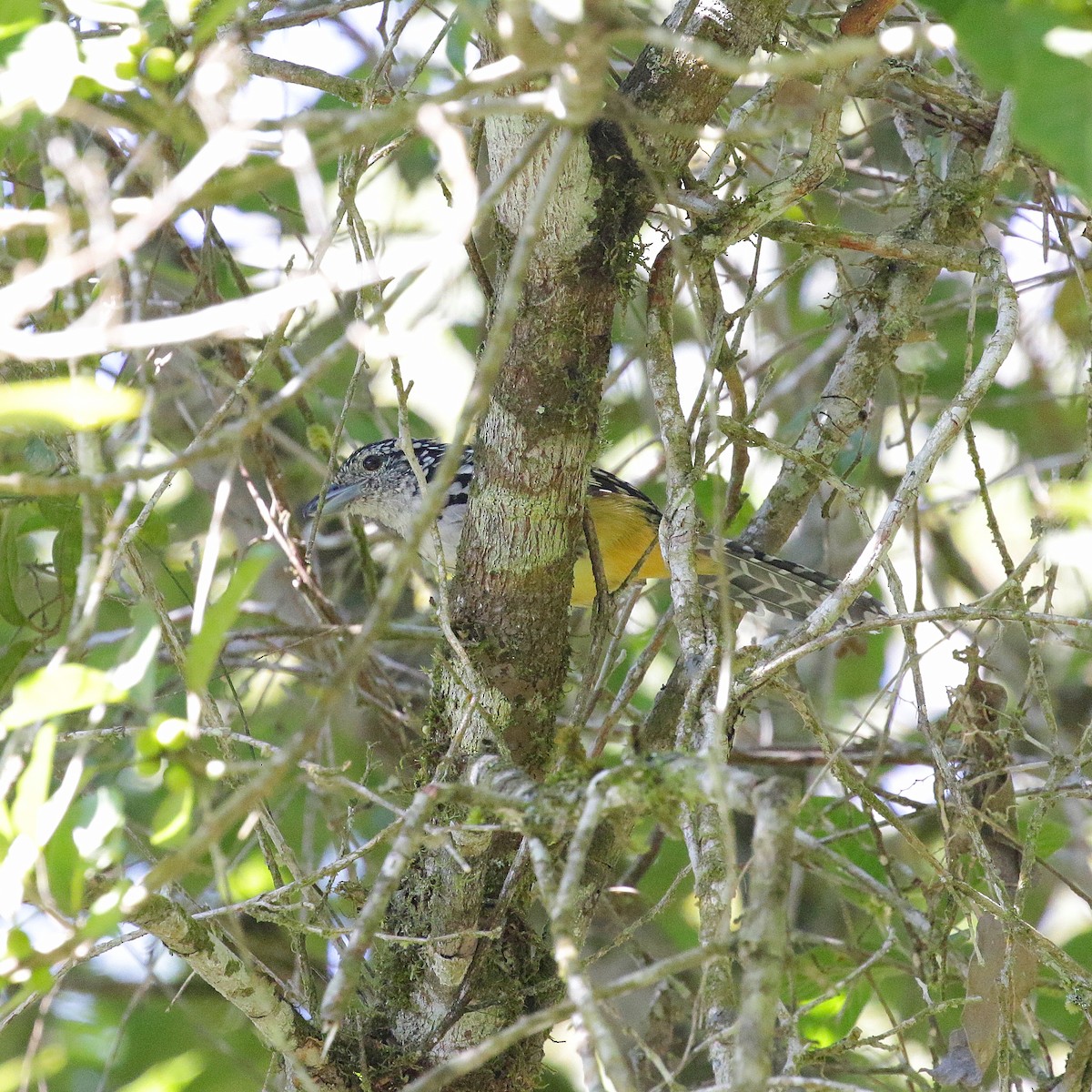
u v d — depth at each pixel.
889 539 5.37
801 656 5.36
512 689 5.96
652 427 10.80
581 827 3.72
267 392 9.45
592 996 3.29
